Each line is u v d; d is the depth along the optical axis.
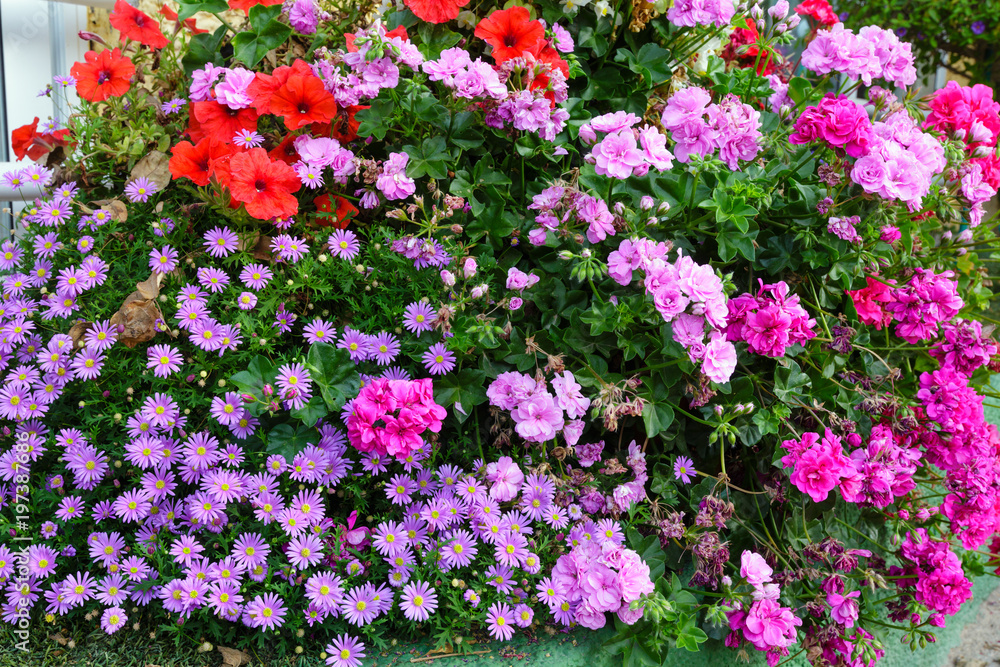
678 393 1.08
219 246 1.06
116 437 1.02
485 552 1.03
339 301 1.10
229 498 0.98
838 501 1.16
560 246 1.11
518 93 1.08
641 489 1.06
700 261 1.15
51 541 1.00
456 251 1.07
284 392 0.98
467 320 1.03
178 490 1.02
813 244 1.12
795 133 1.10
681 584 1.08
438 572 0.99
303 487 1.00
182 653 0.97
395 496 1.02
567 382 1.02
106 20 1.36
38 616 0.98
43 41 1.31
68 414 1.04
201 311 1.02
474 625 1.02
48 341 1.06
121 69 1.16
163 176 1.13
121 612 0.96
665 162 1.04
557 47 1.16
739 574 1.06
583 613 1.00
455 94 1.09
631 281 1.08
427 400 0.99
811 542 1.08
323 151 1.09
